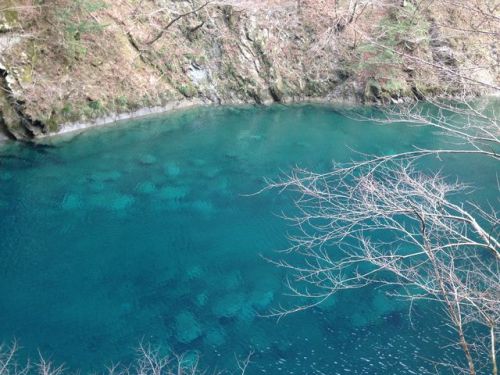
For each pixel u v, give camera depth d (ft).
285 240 28.32
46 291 23.22
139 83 44.91
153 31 47.32
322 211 27.84
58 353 19.90
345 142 43.24
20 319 21.44
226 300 23.66
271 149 40.91
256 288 24.56
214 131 43.91
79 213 29.43
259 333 21.83
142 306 22.90
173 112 46.73
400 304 23.86
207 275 25.23
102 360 19.76
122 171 34.88
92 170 34.50
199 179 34.86
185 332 21.59
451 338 21.93
